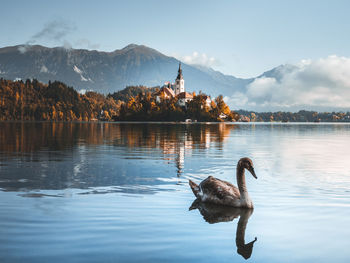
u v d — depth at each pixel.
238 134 52.59
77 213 8.30
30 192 10.75
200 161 18.62
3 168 15.79
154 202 9.56
